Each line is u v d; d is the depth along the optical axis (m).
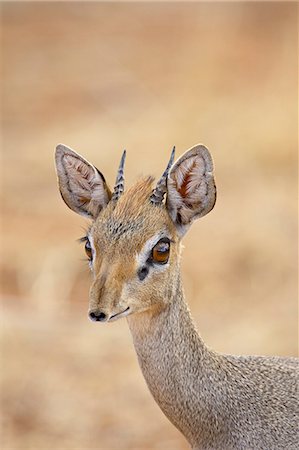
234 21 29.14
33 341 14.27
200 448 8.57
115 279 8.02
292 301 14.87
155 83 24.89
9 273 17.08
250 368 8.67
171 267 8.30
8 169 21.12
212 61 24.28
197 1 30.45
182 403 8.45
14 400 13.20
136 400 13.30
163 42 28.73
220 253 16.22
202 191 8.52
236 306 15.13
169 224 8.36
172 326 8.38
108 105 24.08
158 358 8.40
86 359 13.95
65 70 27.78
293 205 16.75
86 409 13.13
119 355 14.07
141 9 32.62
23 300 16.19
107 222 8.30
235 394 8.52
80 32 30.98
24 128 23.89
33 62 28.61
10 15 33.12
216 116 19.59
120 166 8.64
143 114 22.17
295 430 8.49
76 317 15.35
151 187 8.55
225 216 17.05
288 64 21.73
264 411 8.51
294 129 18.47
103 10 33.06
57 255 17.03
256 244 15.98
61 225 18.58
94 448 12.64
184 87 22.31
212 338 14.07
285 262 15.67
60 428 12.88
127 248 8.13
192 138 19.05
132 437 12.75
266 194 17.22
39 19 32.69
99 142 20.41
